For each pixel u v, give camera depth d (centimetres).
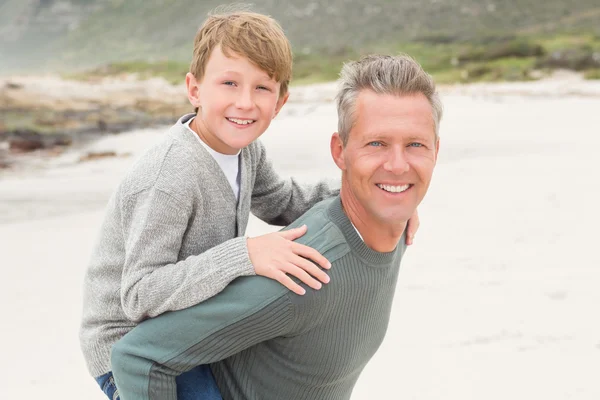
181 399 188
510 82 2591
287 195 258
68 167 1180
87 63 6334
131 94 2370
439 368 324
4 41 8500
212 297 171
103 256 207
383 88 166
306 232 178
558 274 439
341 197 181
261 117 219
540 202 643
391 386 310
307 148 1255
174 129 212
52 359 357
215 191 209
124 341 179
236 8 240
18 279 487
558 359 328
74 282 483
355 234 174
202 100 219
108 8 7519
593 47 3095
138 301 179
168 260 190
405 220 173
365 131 167
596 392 298
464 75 2775
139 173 197
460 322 371
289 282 164
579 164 877
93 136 1719
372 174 167
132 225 192
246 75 214
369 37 4753
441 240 521
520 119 1634
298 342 176
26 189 909
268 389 185
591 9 4709
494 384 307
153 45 6231
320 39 4825
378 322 188
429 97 170
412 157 168
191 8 6525
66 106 2081
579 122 1531
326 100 2244
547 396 296
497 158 960
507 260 469
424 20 4875
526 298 399
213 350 172
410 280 435
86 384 330
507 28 4681
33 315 417
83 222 684
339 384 192
